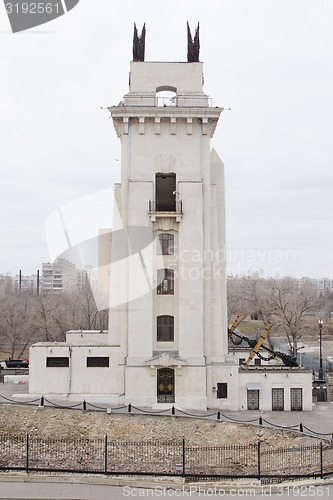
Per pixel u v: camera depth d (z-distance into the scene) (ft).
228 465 134.62
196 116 181.16
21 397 177.88
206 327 180.86
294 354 289.74
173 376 178.50
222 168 190.90
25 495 103.76
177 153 183.21
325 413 173.27
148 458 141.59
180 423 159.43
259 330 366.02
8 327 327.47
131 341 178.91
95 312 306.96
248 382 178.70
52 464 138.21
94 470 126.72
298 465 127.54
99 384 180.65
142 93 183.32
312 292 452.76
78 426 159.63
